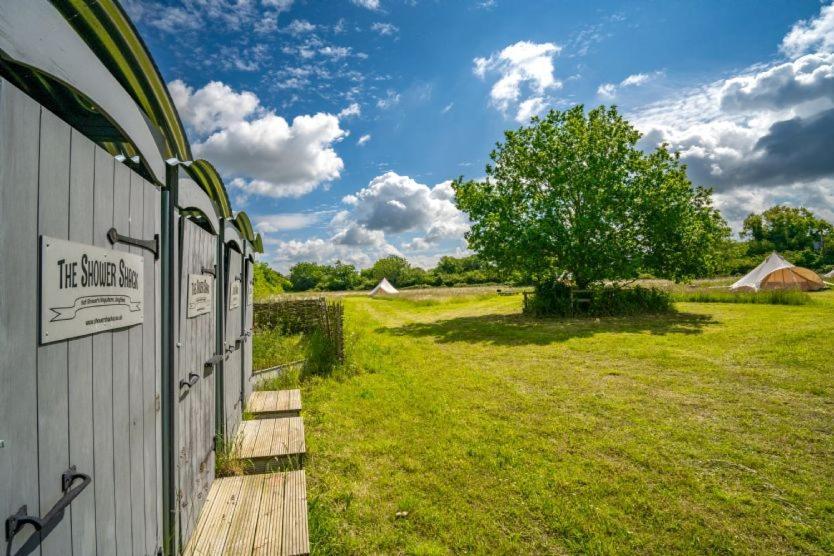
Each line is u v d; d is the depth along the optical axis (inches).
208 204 146.6
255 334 412.8
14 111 50.6
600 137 759.7
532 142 776.3
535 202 757.9
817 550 130.1
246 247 237.8
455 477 174.6
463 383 316.5
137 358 87.6
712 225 732.0
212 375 153.6
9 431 49.5
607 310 719.1
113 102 74.3
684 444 204.8
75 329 63.6
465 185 810.8
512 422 235.5
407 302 1211.2
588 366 368.5
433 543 133.6
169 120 109.7
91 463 68.7
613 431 221.9
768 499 157.4
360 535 137.3
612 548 130.6
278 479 149.3
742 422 231.5
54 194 59.1
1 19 47.6
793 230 2753.4
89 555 67.3
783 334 462.3
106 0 73.3
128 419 82.8
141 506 88.4
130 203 83.7
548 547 132.9
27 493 52.6
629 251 735.7
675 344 447.8
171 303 104.6
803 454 193.6
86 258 67.1
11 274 50.3
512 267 772.6
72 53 61.3
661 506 153.4
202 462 135.7
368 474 177.9
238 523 122.6
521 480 171.3
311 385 304.8
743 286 1029.2
